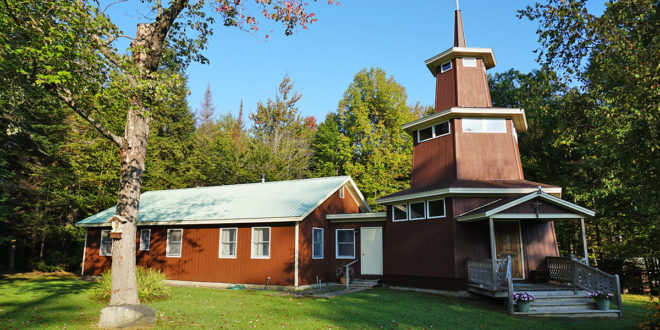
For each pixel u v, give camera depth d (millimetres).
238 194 22438
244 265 18156
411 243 16891
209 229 19406
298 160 34875
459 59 19625
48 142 22750
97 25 9156
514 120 18938
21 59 9352
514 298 11938
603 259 20531
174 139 34062
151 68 11031
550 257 15148
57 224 27359
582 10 9398
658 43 8578
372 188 32250
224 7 11797
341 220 19609
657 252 17922
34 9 9023
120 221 10094
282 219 17234
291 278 16891
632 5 9148
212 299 13375
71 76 8664
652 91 8383
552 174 25750
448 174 17703
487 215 13242
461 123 17922
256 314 10648
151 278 13750
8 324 9070
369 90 37688
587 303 12305
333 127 39625
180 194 24672
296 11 11578
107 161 25203
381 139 35781
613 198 21000
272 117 36812
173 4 11070
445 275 15250
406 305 12477
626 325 10523
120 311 8969
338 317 10414
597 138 10695
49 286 16922
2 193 22281
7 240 23156
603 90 10109
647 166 9031
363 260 18875
